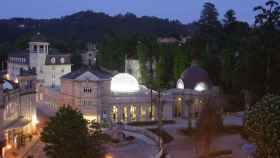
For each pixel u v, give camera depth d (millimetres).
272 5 132000
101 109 139875
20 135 103812
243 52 133250
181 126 132875
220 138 113500
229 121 139125
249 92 134000
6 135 96625
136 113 143000
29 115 115812
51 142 75062
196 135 99062
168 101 144500
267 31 131000
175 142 110812
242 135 113688
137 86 152500
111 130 115250
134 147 107688
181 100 149750
